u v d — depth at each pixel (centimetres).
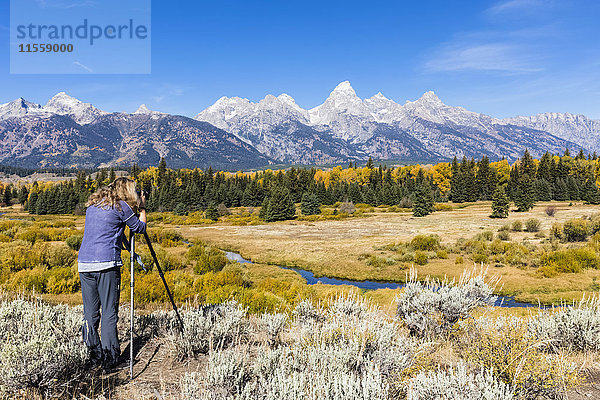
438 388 282
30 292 1040
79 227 5416
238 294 1033
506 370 329
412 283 577
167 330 476
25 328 384
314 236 5269
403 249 3584
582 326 479
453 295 517
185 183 13412
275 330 503
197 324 432
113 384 324
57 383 290
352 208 8894
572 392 345
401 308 548
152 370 363
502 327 406
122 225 363
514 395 304
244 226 7012
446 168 12625
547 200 10000
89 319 353
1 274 1371
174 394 304
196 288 1452
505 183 12069
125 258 1819
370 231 5600
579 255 2611
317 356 334
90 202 356
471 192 10988
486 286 545
